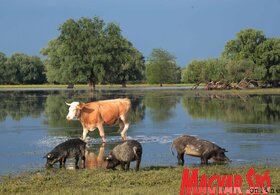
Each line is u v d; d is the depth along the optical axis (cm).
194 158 1838
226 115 3691
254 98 5922
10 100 5866
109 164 1566
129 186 1311
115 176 1438
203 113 3884
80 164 1712
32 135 2561
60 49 8869
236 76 9069
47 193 1230
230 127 2881
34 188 1307
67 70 8588
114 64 8825
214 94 7212
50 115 3797
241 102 5125
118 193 1204
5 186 1328
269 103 4912
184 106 4666
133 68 10869
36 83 14262
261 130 2717
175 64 12500
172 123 3141
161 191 1223
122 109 2311
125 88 10438
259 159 1797
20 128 2892
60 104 5078
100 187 1293
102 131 2266
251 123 3108
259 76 9100
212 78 9212
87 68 8619
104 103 2291
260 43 9869
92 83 9075
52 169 1614
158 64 12075
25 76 13788
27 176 1502
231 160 1775
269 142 2247
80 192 1229
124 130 2341
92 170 1558
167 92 7994
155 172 1498
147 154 1920
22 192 1261
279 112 3878
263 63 9538
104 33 8738
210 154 1698
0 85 13750
